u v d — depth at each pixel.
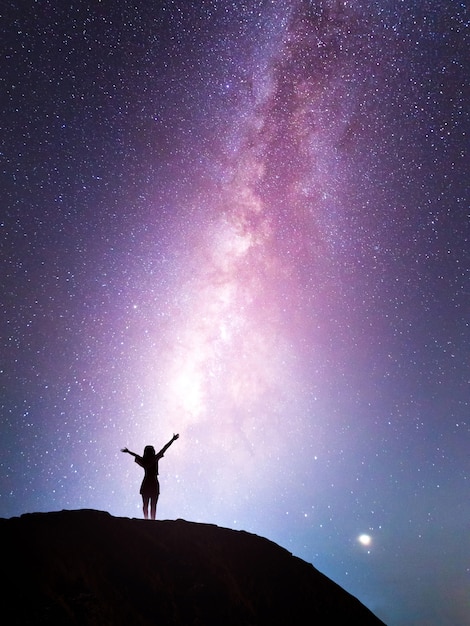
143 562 7.21
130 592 6.74
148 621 6.50
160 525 8.01
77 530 7.32
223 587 7.18
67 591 6.38
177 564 7.34
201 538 7.95
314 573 8.10
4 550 6.57
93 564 6.87
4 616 5.86
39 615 5.95
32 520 7.31
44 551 6.74
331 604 7.70
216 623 6.77
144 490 9.52
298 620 7.29
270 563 7.96
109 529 7.54
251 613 7.05
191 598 6.93
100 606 6.31
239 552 7.97
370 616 7.87
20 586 6.19
